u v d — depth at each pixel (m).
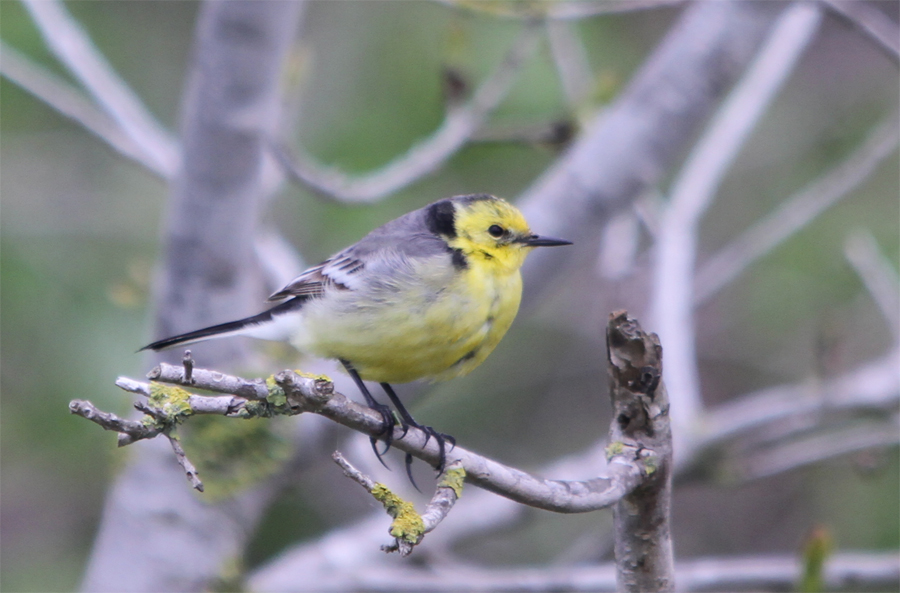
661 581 7.09
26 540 16.20
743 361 17.58
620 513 7.05
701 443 12.30
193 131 10.38
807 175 17.77
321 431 11.55
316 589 12.13
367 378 8.88
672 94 11.56
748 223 17.95
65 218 16.11
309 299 8.88
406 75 14.92
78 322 14.41
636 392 6.80
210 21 10.02
